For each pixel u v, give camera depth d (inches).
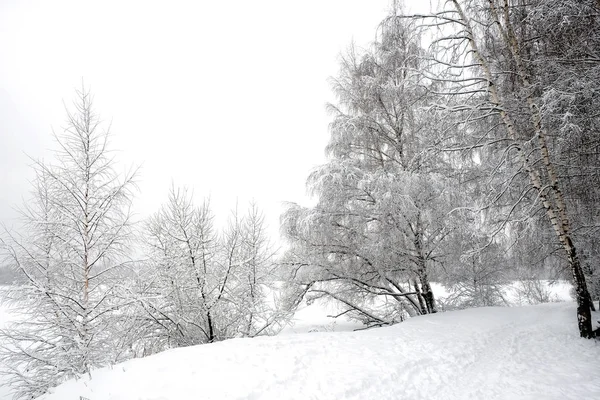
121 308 337.1
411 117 418.0
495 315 362.0
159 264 388.5
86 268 328.8
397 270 402.9
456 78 319.3
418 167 397.1
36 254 323.0
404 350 261.0
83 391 213.5
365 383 205.3
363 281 420.8
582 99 271.6
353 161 409.7
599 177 317.4
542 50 313.0
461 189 383.9
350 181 372.2
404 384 207.3
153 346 405.1
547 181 337.1
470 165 394.9
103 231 334.3
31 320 306.8
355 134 427.8
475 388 202.1
